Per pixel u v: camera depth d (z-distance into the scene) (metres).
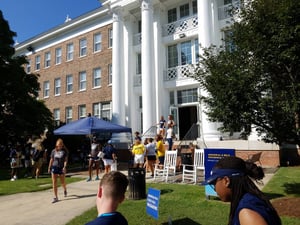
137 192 9.07
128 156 22.61
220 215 6.84
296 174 12.03
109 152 14.11
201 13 19.33
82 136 28.08
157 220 6.76
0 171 21.20
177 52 22.67
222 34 19.47
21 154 19.91
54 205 9.12
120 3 24.41
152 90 21.52
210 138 17.77
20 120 22.70
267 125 7.98
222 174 2.04
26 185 13.54
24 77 24.83
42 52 35.09
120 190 2.32
